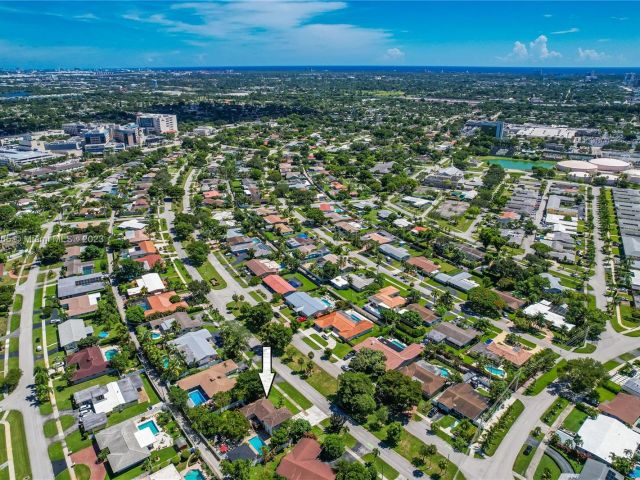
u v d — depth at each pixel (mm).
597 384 155750
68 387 151500
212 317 192250
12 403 144375
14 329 184875
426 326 189875
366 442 131000
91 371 155500
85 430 131625
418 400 140000
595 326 181500
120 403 141875
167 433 133250
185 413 137750
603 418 138875
